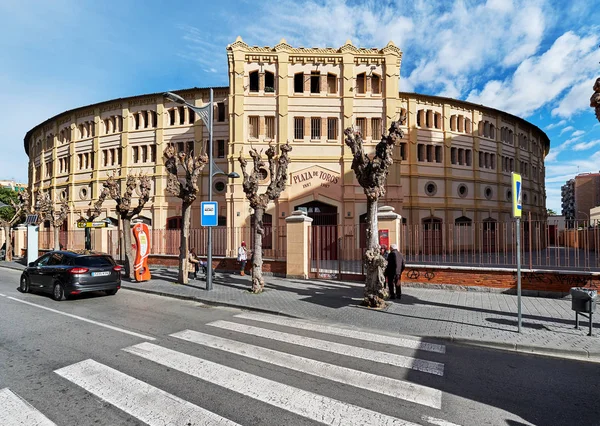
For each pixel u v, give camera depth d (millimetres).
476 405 4293
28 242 22391
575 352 6246
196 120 27703
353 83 24156
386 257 12398
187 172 13938
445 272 12344
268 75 25062
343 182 23500
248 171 23469
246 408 4094
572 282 10656
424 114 28984
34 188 38281
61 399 4305
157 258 20625
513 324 7930
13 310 9469
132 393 4457
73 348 6227
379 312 9141
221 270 17656
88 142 32281
